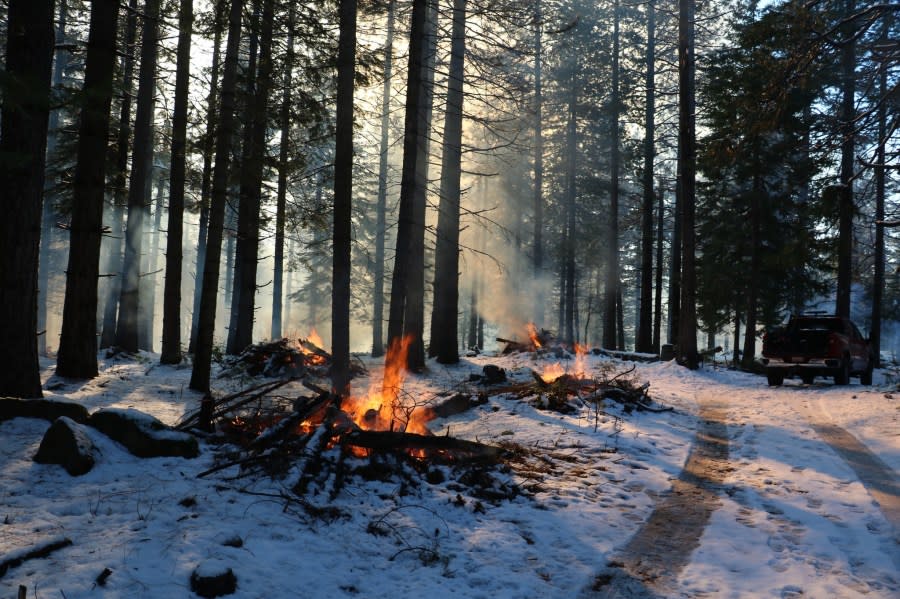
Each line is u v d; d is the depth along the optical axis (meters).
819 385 18.12
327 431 6.62
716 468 8.38
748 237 27.84
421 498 6.20
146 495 5.50
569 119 33.09
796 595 4.55
